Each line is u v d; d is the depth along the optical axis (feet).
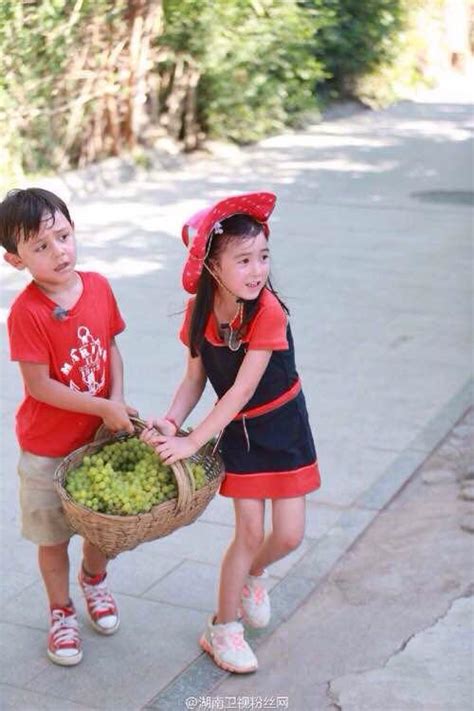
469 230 32.27
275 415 11.85
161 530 11.16
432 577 14.24
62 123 36.27
